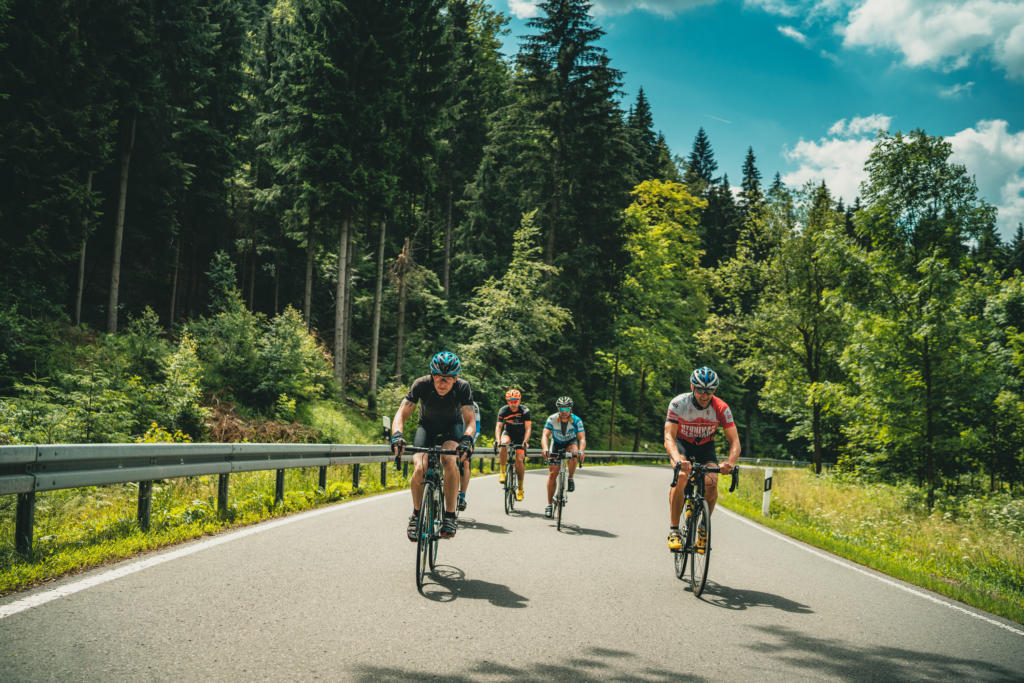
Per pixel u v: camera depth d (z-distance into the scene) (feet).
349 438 75.41
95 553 16.11
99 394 41.42
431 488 16.90
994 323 63.62
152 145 82.17
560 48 100.89
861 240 67.21
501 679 10.36
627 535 26.40
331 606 13.64
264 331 85.25
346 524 24.02
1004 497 52.95
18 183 58.80
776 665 11.84
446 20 102.22
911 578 21.74
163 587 14.11
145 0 77.25
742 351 109.19
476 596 15.29
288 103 82.99
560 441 29.53
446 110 91.45
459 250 118.21
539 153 100.89
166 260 101.86
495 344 90.89
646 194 130.21
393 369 106.63
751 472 86.17
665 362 122.21
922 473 64.34
